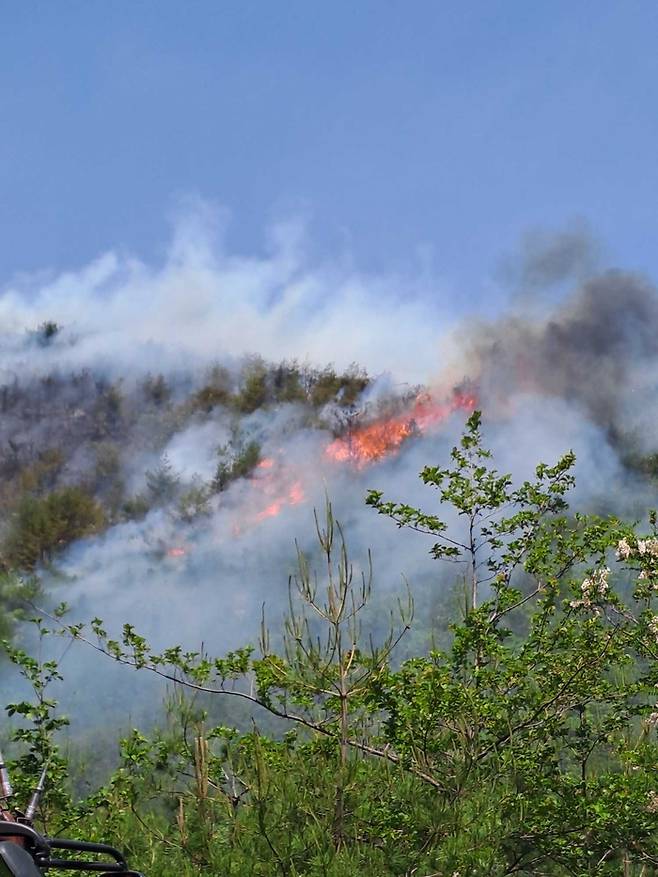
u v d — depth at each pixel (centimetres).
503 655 1392
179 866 1142
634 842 1276
